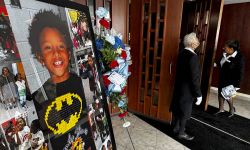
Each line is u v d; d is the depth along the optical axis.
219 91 3.21
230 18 4.11
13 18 0.59
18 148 0.57
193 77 2.04
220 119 3.09
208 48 3.20
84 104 0.91
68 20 0.85
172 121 2.87
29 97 0.62
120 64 1.59
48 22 0.73
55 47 0.75
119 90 1.57
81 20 0.96
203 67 3.34
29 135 0.61
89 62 1.00
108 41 1.50
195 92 2.10
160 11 2.67
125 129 2.68
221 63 3.10
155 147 2.28
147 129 2.71
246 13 3.87
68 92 0.80
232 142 2.46
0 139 0.52
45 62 0.70
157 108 2.96
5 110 0.54
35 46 0.66
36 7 0.68
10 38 0.57
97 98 1.05
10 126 0.55
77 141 0.83
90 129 0.94
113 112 3.01
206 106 3.38
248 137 2.58
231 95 3.05
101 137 1.05
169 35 2.64
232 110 3.18
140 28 2.87
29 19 0.64
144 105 3.11
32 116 0.63
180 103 2.23
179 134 2.46
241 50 4.07
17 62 0.59
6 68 0.55
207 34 3.20
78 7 0.94
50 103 0.70
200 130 2.73
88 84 0.97
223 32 4.26
